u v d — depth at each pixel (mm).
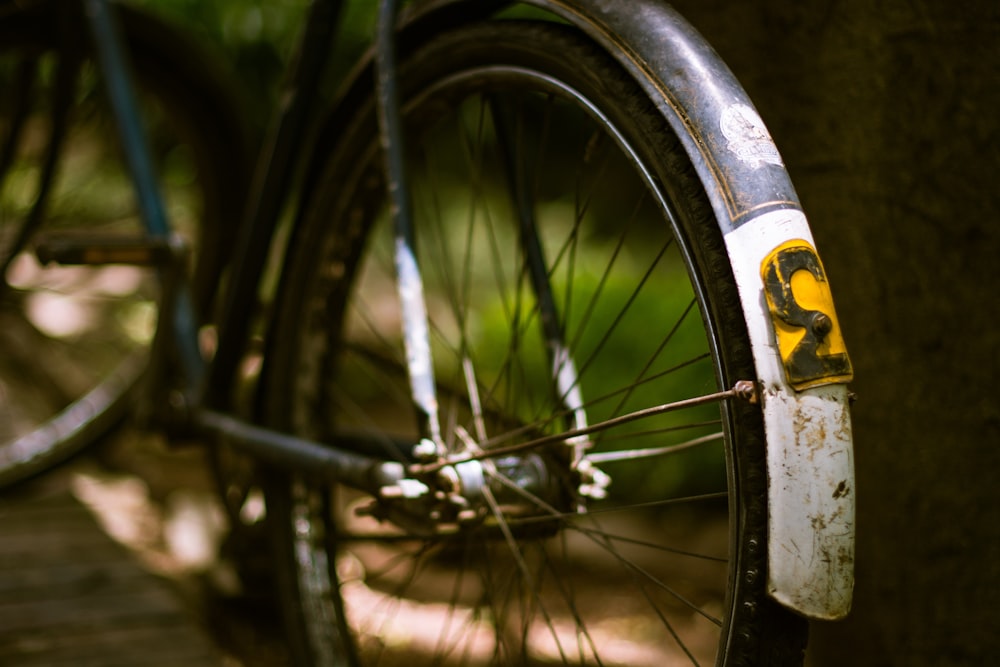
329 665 2432
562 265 6410
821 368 1894
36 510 3668
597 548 3967
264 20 7199
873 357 2189
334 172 2453
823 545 1880
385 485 2182
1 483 3402
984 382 2117
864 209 2178
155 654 2654
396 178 2268
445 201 8383
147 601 2973
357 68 2422
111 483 4496
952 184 2121
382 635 2707
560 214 8172
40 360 4766
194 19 7098
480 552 2367
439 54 2273
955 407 2139
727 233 1918
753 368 1916
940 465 2152
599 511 2076
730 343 1929
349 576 3467
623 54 2018
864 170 2174
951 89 2113
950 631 2156
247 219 2607
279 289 2533
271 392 2531
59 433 3469
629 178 7570
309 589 2465
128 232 4609
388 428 5480
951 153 2119
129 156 2975
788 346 1894
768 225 1908
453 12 2275
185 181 6145
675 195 1974
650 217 7867
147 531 3973
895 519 2186
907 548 2182
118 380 3498
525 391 2322
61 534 3449
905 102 2141
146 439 2842
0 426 4270
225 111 3340
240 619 3174
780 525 1885
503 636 2215
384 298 7047
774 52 2223
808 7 2188
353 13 7172
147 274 4445
